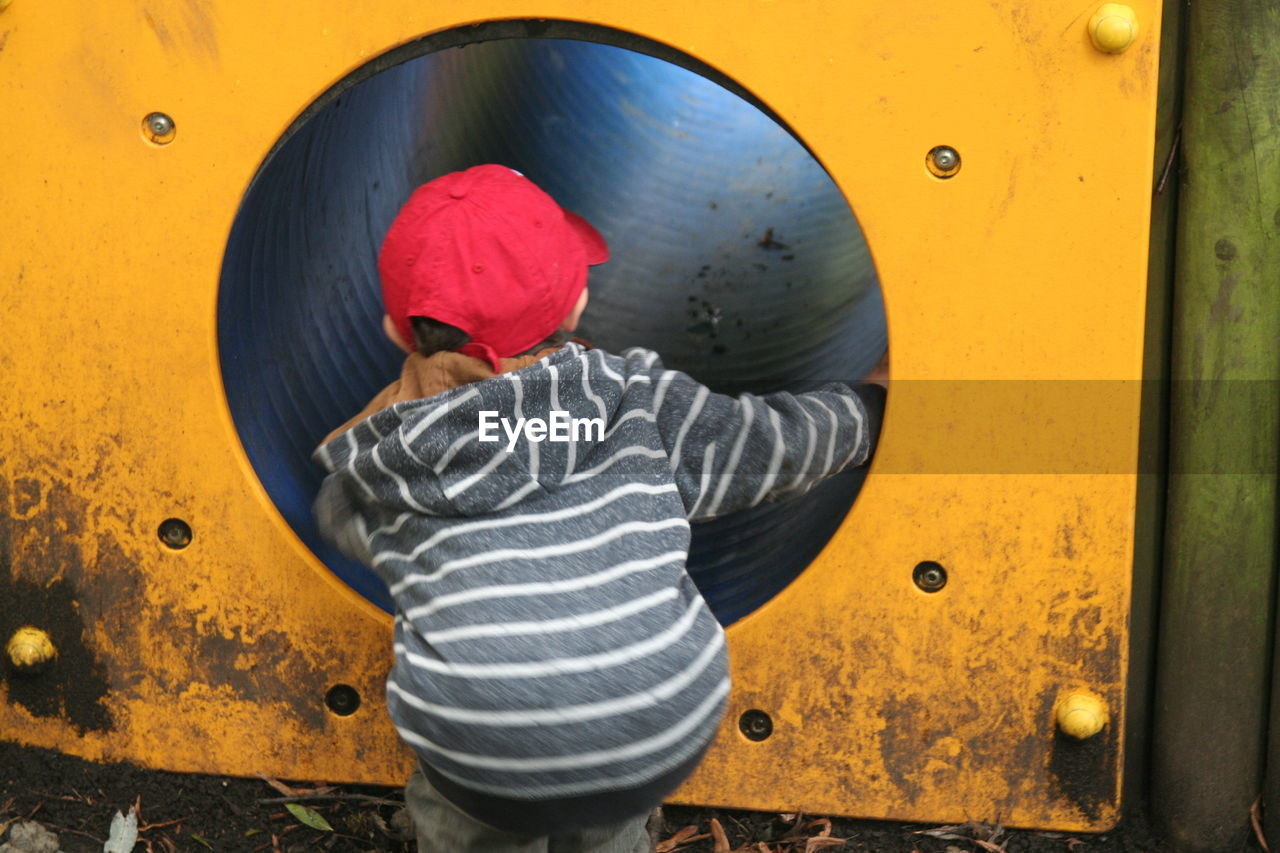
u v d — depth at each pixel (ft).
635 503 5.00
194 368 5.96
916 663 6.04
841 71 5.48
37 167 5.85
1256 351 5.97
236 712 6.39
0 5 5.67
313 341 7.14
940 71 5.44
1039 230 5.53
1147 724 6.57
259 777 6.51
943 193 5.54
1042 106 5.42
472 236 5.19
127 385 6.02
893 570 5.94
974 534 5.86
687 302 9.41
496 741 4.74
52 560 6.29
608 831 5.58
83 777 6.48
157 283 5.90
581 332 9.16
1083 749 6.07
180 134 5.76
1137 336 5.57
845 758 6.22
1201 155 5.85
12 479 6.20
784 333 9.17
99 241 5.89
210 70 5.70
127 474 6.12
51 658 6.41
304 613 6.19
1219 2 5.70
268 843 6.27
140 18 5.67
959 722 6.10
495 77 9.05
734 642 6.11
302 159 6.83
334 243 7.50
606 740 4.73
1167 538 6.29
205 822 6.35
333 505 5.43
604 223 9.59
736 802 6.35
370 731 6.32
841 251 9.58
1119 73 5.36
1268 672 6.40
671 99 10.23
